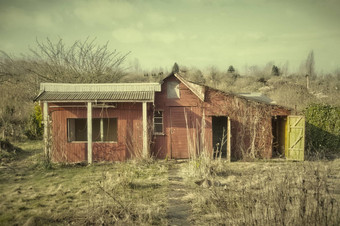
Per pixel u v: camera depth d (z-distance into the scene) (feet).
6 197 28.91
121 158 47.78
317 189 19.69
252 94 69.77
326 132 53.98
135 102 47.88
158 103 49.88
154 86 48.60
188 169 40.01
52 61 76.74
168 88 50.06
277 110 49.39
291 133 48.19
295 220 17.60
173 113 49.90
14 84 91.35
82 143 47.50
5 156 47.67
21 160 47.52
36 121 68.44
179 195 29.76
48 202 27.45
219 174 37.70
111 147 47.83
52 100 44.45
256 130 49.60
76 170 41.55
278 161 47.29
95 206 24.45
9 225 22.21
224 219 20.99
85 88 48.93
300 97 101.45
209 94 49.83
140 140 48.01
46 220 22.98
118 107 47.98
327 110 54.80
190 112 49.88
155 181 34.96
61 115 47.50
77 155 47.52
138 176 37.58
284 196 20.27
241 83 147.74
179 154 49.67
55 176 37.93
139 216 23.09
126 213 23.54
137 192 30.63
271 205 19.74
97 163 45.93
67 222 22.63
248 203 21.34
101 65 79.20
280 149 53.72
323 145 54.03
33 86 79.30
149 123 48.83
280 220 17.43
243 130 49.55
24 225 21.90
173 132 49.83
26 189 31.81
